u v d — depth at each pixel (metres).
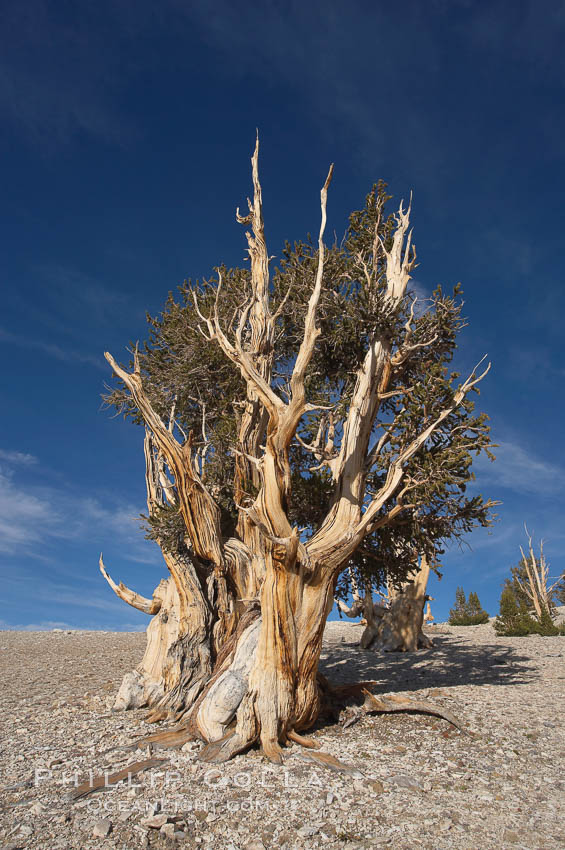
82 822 5.18
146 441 11.55
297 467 12.37
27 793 5.94
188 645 9.72
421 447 9.48
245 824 5.16
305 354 7.97
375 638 18.94
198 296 12.46
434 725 8.55
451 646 18.84
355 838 4.87
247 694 7.52
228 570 9.98
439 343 10.62
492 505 9.57
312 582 8.32
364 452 9.95
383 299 9.97
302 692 7.95
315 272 10.77
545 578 30.06
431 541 10.23
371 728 8.48
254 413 11.02
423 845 4.74
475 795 5.86
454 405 9.23
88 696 10.83
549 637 21.27
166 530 10.15
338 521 9.13
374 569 11.14
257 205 11.77
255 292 11.53
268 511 8.00
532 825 5.14
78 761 6.95
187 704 9.36
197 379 11.64
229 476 11.48
